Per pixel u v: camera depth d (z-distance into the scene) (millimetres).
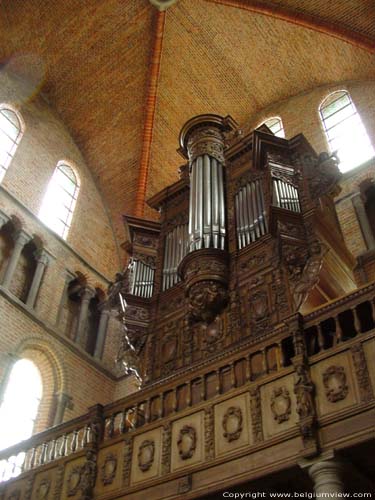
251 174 13344
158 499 7980
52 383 16281
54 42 20500
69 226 19828
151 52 20812
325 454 6750
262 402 7816
